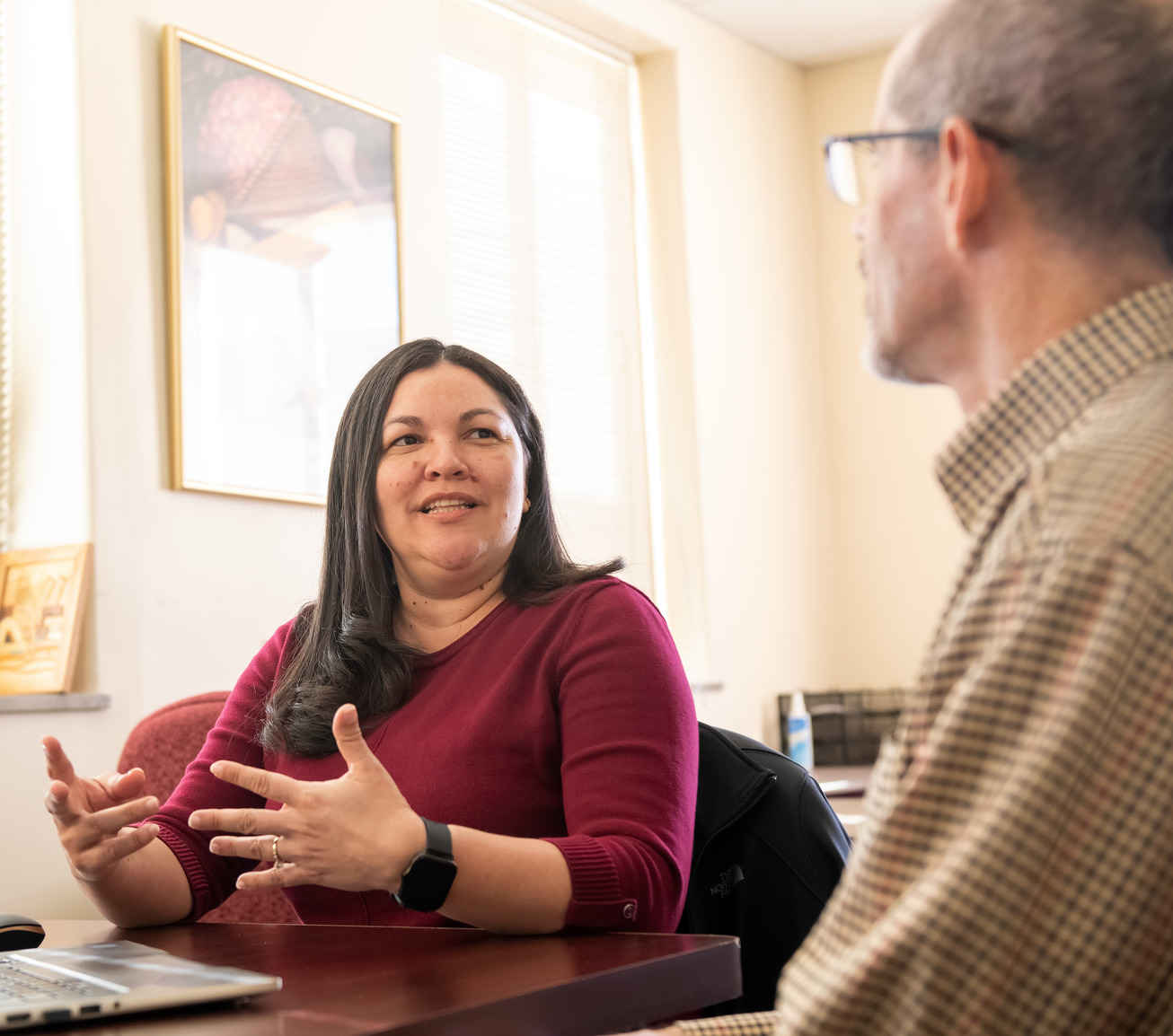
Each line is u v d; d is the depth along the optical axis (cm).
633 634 133
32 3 253
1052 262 66
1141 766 55
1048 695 56
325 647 146
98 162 246
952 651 61
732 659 397
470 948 99
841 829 141
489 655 139
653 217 407
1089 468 59
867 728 397
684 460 396
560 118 384
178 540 252
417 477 145
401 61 311
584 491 376
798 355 445
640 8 393
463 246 348
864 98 455
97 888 123
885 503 443
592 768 123
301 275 279
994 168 67
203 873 135
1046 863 55
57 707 225
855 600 446
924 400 438
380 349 296
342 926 116
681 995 91
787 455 434
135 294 250
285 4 282
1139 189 65
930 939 56
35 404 248
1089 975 55
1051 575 57
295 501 272
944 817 59
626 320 398
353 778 100
